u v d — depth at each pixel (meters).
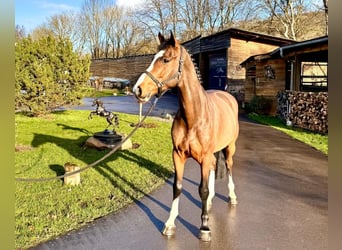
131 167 5.66
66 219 3.50
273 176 5.29
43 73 10.78
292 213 3.76
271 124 11.69
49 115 11.93
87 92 12.92
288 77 14.17
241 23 35.09
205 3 37.06
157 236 3.17
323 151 7.22
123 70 33.62
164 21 39.84
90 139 7.12
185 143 3.04
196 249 2.91
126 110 15.19
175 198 3.26
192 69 2.95
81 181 4.79
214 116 3.20
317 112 9.92
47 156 6.32
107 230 3.28
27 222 3.40
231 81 17.22
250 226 3.40
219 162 4.43
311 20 30.08
